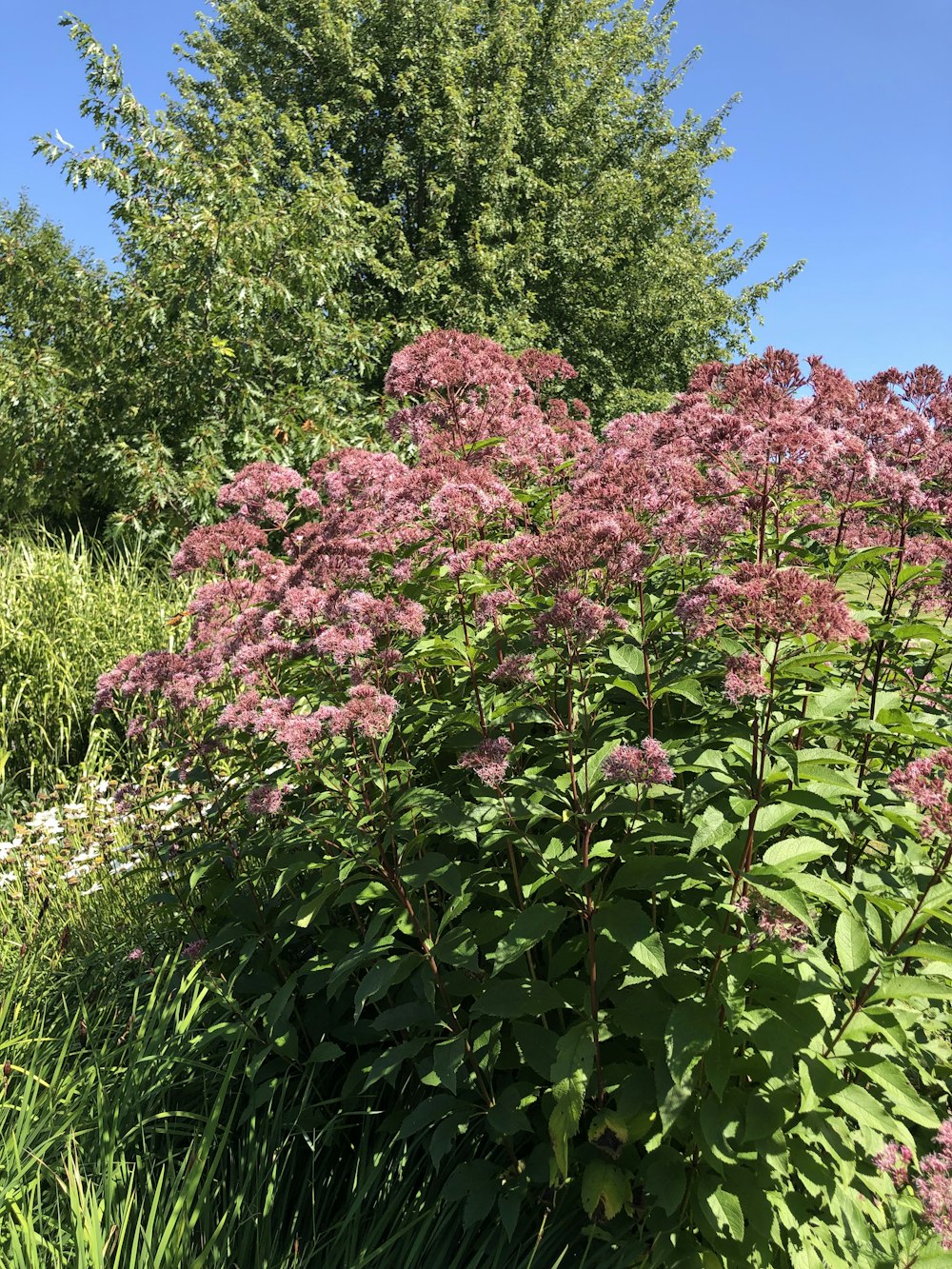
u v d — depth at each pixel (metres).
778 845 2.77
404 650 3.70
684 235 26.30
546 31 23.14
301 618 3.77
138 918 5.09
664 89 26.27
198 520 11.70
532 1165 3.00
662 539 3.50
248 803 3.42
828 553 4.08
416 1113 3.04
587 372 22.19
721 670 3.21
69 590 9.95
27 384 13.19
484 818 3.05
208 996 3.97
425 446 4.80
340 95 21.33
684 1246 2.71
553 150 22.97
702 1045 2.57
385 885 3.30
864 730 3.40
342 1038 3.56
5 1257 2.58
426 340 5.39
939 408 4.37
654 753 2.73
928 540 4.09
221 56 22.95
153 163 13.32
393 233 19.56
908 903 2.89
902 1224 2.66
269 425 12.44
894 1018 2.70
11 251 15.30
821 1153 2.84
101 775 7.82
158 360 12.75
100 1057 3.64
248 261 12.64
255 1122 3.39
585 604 3.11
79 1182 2.71
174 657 4.30
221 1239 2.82
